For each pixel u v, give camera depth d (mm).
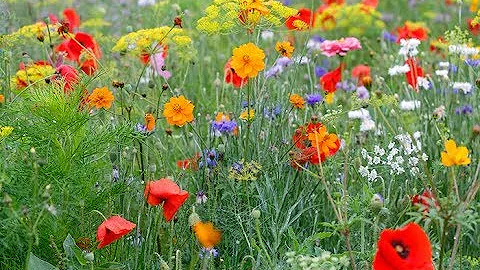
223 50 7355
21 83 5109
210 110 5797
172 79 6246
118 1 8656
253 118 4559
